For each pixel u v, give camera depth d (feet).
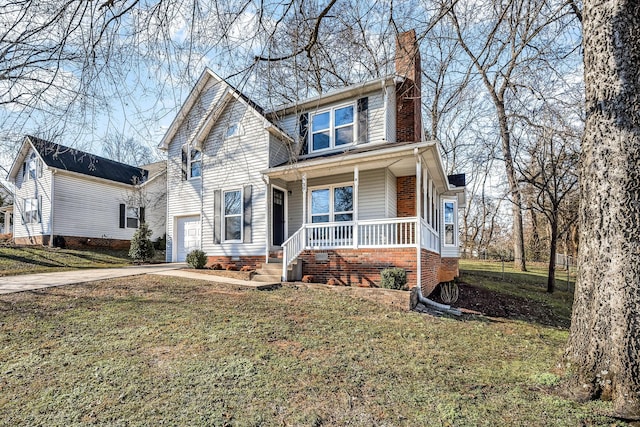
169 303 23.50
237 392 11.98
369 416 10.79
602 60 12.35
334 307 24.41
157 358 14.64
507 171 59.47
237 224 42.22
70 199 60.34
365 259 31.35
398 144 35.17
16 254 47.21
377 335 19.07
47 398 11.35
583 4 13.30
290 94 17.16
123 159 62.13
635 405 10.67
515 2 17.98
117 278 30.83
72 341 16.30
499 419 10.68
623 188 11.68
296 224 41.65
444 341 18.83
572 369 12.71
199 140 44.93
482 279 47.96
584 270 12.80
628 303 11.32
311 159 37.65
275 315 21.71
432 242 36.60
